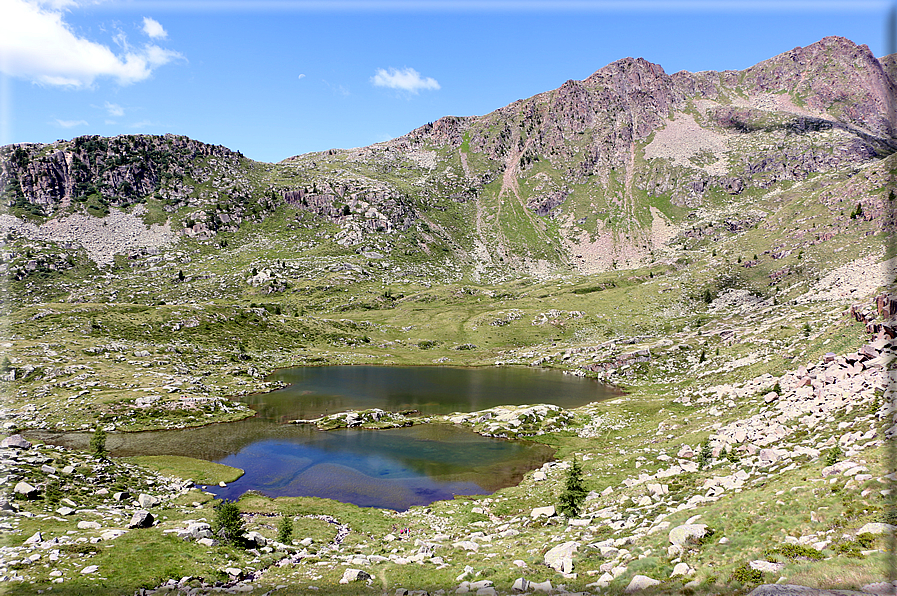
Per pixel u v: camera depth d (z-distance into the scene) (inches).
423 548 1486.2
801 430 1702.8
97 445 2477.9
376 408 4468.5
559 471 2512.3
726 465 1672.0
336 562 1376.7
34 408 3828.7
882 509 872.3
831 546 808.3
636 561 984.3
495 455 3129.9
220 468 2837.1
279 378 5905.5
